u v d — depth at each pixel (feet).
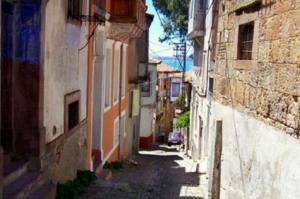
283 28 20.77
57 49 30.76
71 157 35.63
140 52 89.10
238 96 27.25
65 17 32.27
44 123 28.60
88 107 42.09
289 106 19.85
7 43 26.81
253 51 24.89
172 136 128.16
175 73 159.53
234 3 28.32
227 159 28.94
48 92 29.17
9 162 26.61
